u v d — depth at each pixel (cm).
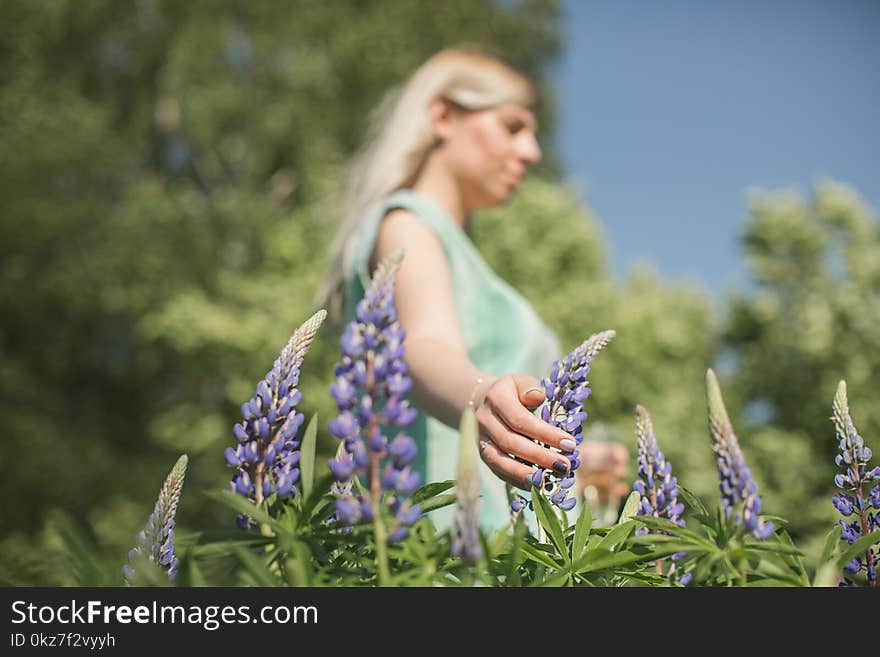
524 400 97
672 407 959
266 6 1420
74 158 1221
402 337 69
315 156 1389
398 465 67
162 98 1481
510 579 70
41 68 1354
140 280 1211
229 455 75
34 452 1105
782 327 936
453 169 223
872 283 922
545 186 1273
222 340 1085
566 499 90
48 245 1247
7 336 1289
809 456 827
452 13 1545
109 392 1398
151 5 1438
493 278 205
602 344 95
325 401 943
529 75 235
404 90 235
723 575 75
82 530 67
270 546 73
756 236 994
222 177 1480
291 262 1169
